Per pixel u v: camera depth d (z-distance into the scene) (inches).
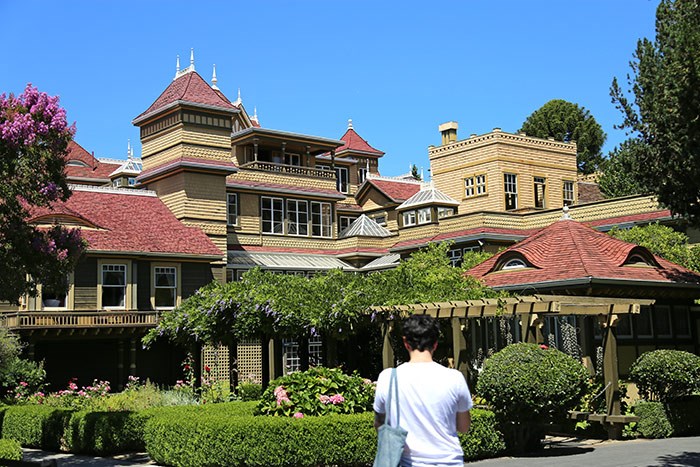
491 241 1454.2
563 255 835.4
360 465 556.1
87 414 732.0
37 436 798.5
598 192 2050.9
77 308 1254.9
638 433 683.4
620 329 819.4
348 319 739.4
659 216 1224.2
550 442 677.3
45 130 650.8
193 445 580.7
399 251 1633.9
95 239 1290.6
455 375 223.0
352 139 2416.3
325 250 1819.6
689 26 677.3
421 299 717.9
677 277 846.5
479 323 816.9
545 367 592.7
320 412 574.6
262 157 1851.6
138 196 1509.6
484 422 591.8
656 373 699.4
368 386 616.4
